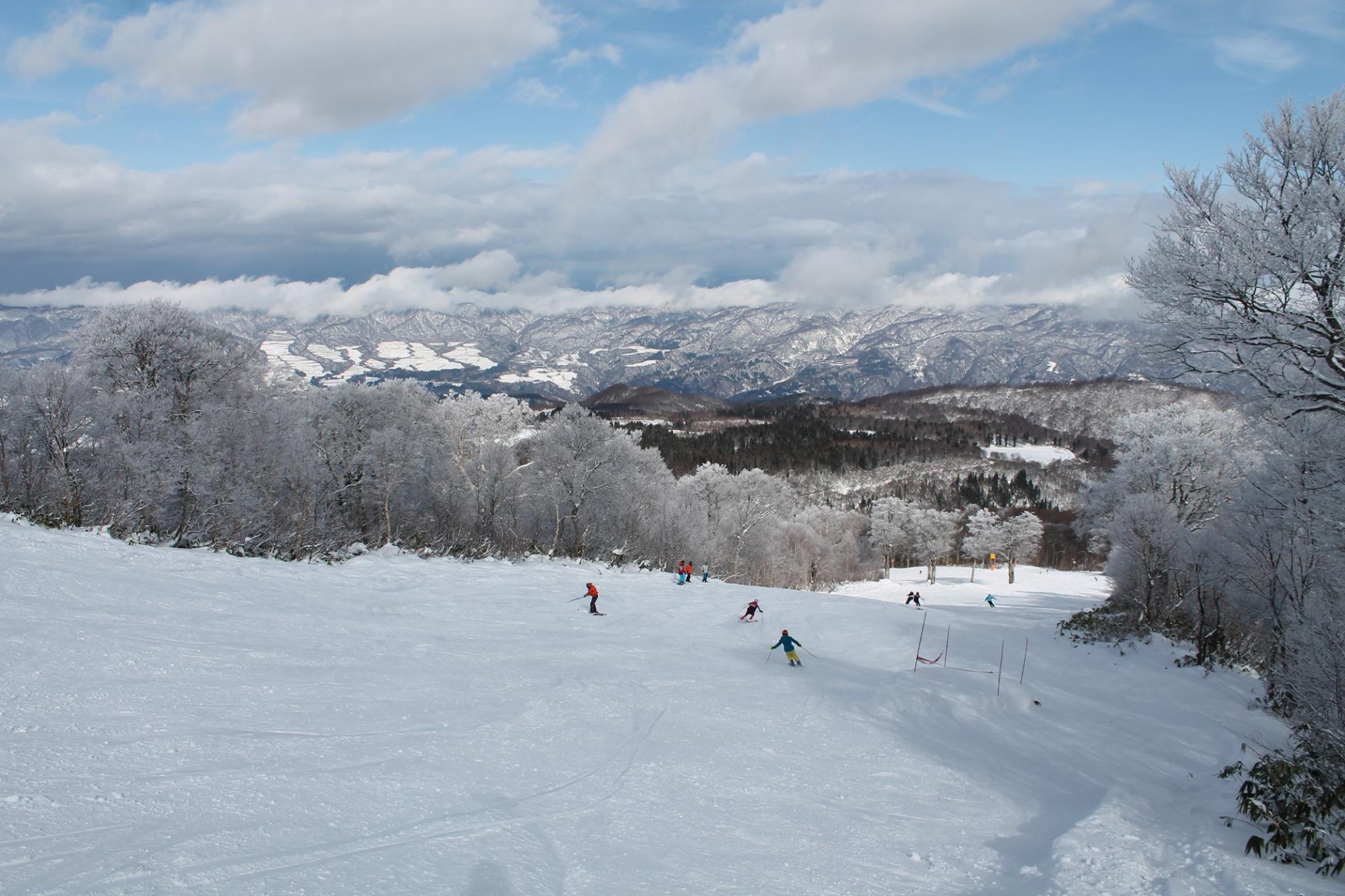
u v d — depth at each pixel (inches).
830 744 550.6
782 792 435.5
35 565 766.5
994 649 1059.9
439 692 548.7
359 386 1973.4
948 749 576.1
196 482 1296.8
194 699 457.7
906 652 995.3
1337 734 486.0
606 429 2139.5
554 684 610.9
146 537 1136.8
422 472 1953.7
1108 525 1652.3
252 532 1333.7
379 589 1050.1
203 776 342.0
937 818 418.9
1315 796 375.9
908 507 4008.4
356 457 1739.7
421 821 325.1
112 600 691.4
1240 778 495.5
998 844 376.8
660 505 2491.4
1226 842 341.7
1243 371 547.8
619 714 550.0
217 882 248.4
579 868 299.4
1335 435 576.7
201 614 701.9
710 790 423.8
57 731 375.2
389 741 426.6
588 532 2176.4
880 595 2657.5
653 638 914.7
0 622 553.9
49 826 277.7
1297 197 515.5
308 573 1096.2
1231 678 966.4
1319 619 674.8
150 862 257.0
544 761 430.9
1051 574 3836.1
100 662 501.7
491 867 286.2
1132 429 2026.3
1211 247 550.6
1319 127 517.3
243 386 1700.3
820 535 3722.9
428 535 1739.7
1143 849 322.7
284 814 312.5
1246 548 946.1
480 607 1007.6
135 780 328.8
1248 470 914.1
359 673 574.6
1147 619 1328.7
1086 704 805.9
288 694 494.6
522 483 2138.3
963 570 4220.0
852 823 394.3
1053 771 556.4
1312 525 625.9
